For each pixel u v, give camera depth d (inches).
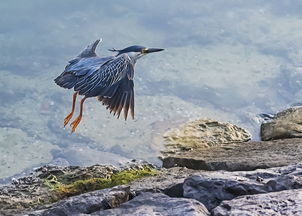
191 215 304.0
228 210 308.5
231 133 543.5
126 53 300.7
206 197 335.0
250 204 309.3
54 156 526.0
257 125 567.2
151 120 572.4
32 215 338.0
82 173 454.6
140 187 385.4
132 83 277.9
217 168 443.5
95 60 291.3
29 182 447.8
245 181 338.6
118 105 271.7
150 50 316.5
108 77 277.7
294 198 310.5
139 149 527.2
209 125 558.9
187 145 524.7
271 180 334.3
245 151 475.8
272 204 307.4
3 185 459.8
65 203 334.0
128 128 560.7
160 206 318.7
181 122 565.9
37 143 544.4
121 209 321.1
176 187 356.8
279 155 449.1
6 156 521.0
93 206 331.3
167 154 515.5
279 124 532.4
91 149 533.3
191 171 436.1
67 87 281.1
